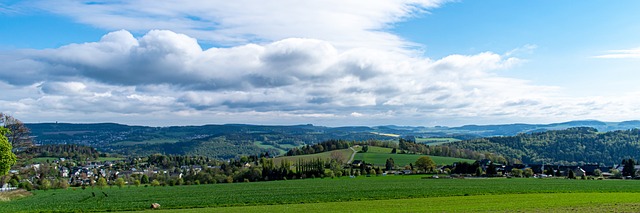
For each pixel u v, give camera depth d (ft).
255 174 520.83
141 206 218.18
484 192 265.34
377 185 347.56
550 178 456.86
